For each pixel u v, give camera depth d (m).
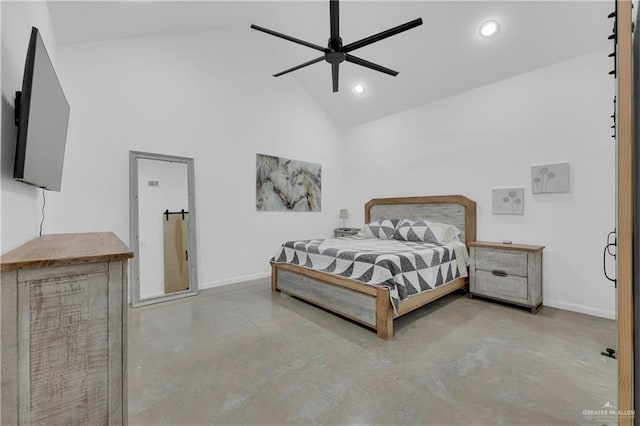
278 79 4.91
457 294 3.78
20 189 1.47
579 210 3.10
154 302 3.44
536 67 3.37
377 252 2.99
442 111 4.32
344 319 2.93
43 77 1.41
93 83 3.23
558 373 1.95
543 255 3.34
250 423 1.52
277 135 4.90
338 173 5.89
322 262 3.21
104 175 3.28
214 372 1.98
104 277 1.04
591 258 3.03
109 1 2.57
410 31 3.58
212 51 4.16
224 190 4.26
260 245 4.66
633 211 1.08
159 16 3.19
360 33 3.81
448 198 4.19
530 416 1.55
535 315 3.02
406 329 2.68
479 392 1.75
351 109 5.35
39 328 0.93
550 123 3.29
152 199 3.60
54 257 0.96
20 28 1.53
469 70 3.76
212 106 4.14
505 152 3.66
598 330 2.63
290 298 3.61
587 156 3.05
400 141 4.92
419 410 1.60
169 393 1.76
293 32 4.21
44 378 0.94
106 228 3.29
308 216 5.37
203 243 4.04
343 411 1.60
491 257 3.40
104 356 1.04
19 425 0.90
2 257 0.96
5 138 1.25
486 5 3.07
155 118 3.65
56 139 1.75
